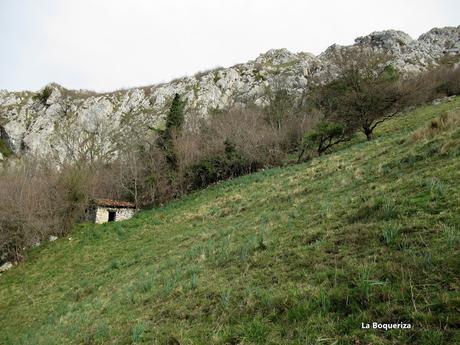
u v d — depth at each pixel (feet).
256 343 19.03
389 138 89.51
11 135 304.30
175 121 153.89
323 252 26.63
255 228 46.34
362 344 16.06
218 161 137.90
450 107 122.42
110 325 30.42
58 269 79.66
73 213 110.22
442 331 15.08
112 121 321.52
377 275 20.35
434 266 19.24
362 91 127.75
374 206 31.30
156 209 115.44
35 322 49.60
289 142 144.05
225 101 341.62
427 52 345.31
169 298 31.19
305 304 20.20
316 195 51.47
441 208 26.40
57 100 341.00
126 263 63.41
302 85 277.23
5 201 101.40
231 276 30.22
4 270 91.25
